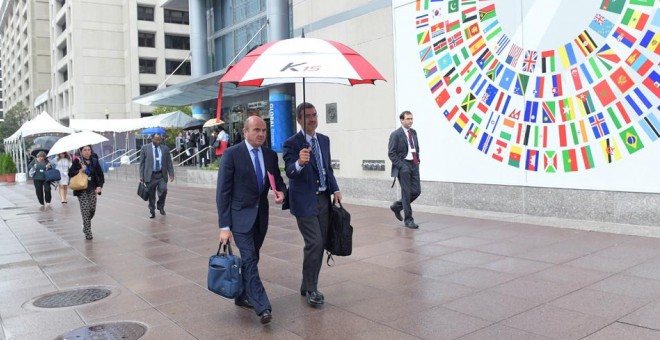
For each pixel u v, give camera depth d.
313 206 4.84
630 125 7.80
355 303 4.98
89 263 7.28
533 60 8.91
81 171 9.04
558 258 6.25
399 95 11.51
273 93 20.66
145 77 53.12
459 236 7.83
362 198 12.67
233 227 4.58
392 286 5.48
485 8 9.62
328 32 13.40
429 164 10.93
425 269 6.07
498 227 8.35
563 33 8.49
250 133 4.58
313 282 4.94
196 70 27.80
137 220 11.55
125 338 4.30
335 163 13.41
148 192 11.62
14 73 93.12
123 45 53.62
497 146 9.59
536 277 5.53
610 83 7.98
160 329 4.49
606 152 8.11
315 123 4.94
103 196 18.19
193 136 27.77
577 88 8.39
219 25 27.03
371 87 12.25
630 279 5.27
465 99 10.09
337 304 4.97
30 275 6.68
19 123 62.66
